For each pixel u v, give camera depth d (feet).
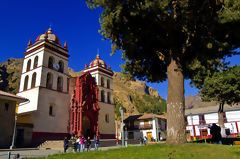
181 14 39.09
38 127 94.07
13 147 73.87
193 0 36.24
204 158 25.54
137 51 50.93
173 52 43.60
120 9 38.52
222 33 40.75
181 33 42.91
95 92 130.62
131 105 572.51
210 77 62.49
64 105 112.16
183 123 38.83
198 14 37.58
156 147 34.65
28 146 87.81
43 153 61.05
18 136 85.05
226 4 33.40
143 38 47.91
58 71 114.32
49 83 110.63
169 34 42.68
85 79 125.08
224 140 61.82
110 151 33.30
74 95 118.62
